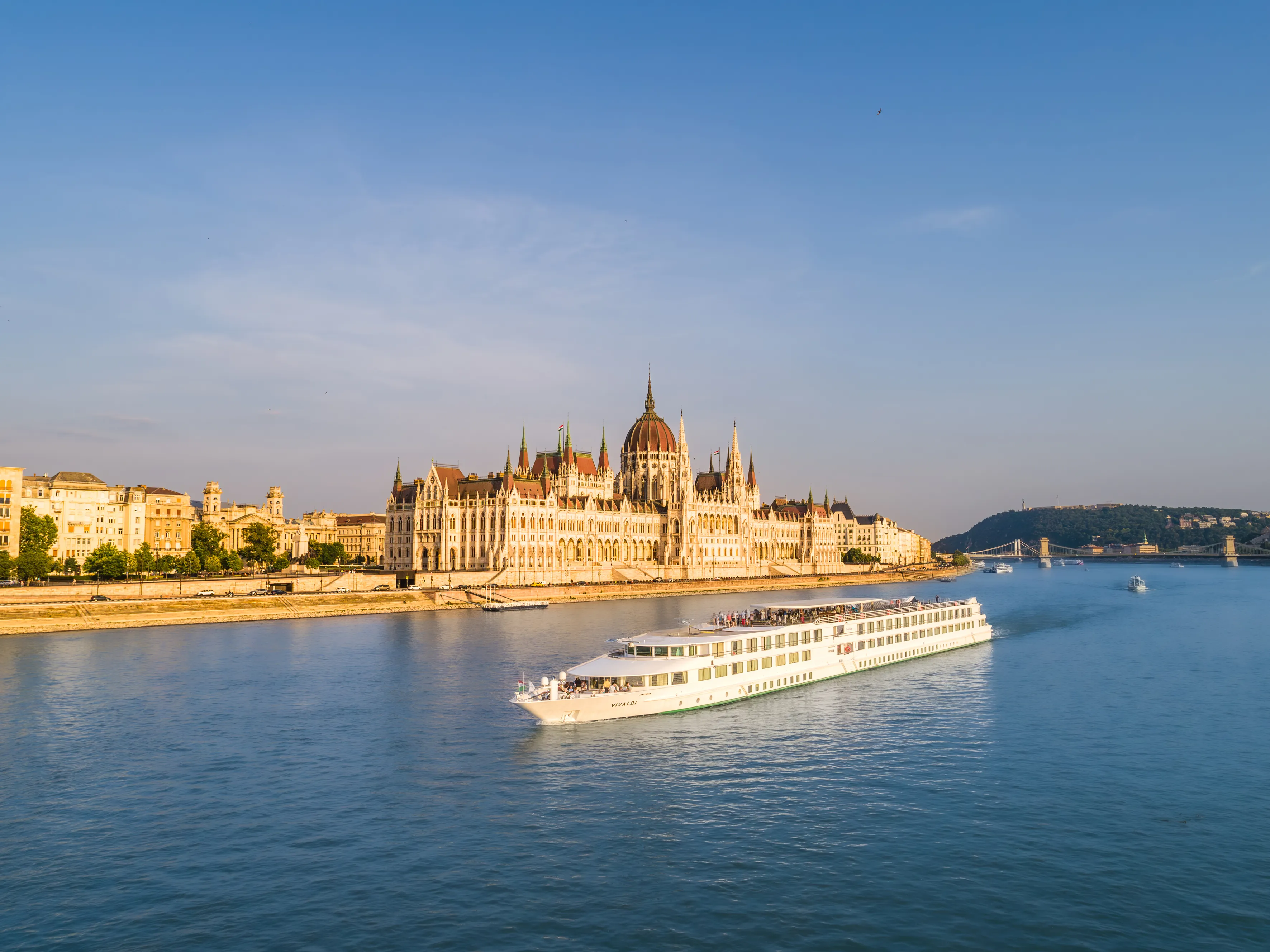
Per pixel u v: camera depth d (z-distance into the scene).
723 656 120.69
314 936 57.81
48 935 58.25
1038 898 62.41
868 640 148.50
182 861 68.75
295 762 92.12
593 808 79.31
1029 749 97.62
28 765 91.38
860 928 58.53
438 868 67.31
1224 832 73.69
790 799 81.25
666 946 56.44
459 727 106.06
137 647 172.25
